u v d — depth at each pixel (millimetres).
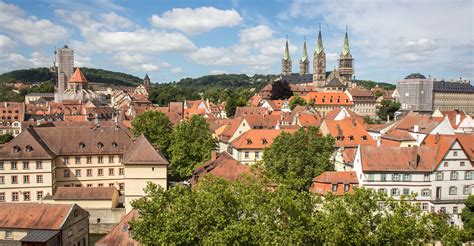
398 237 38938
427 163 77812
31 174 86188
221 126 143875
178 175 101750
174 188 46156
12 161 85125
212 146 104000
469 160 77812
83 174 94312
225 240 38688
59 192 79500
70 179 93375
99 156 95125
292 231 39750
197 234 41719
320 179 77625
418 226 38688
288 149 83062
